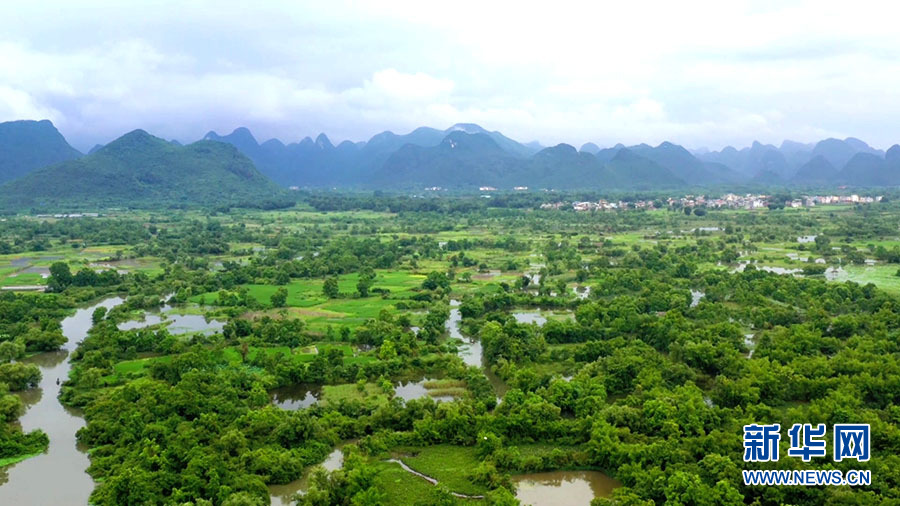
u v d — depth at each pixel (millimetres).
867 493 77375
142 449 94312
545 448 101188
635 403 109312
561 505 86938
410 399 121312
